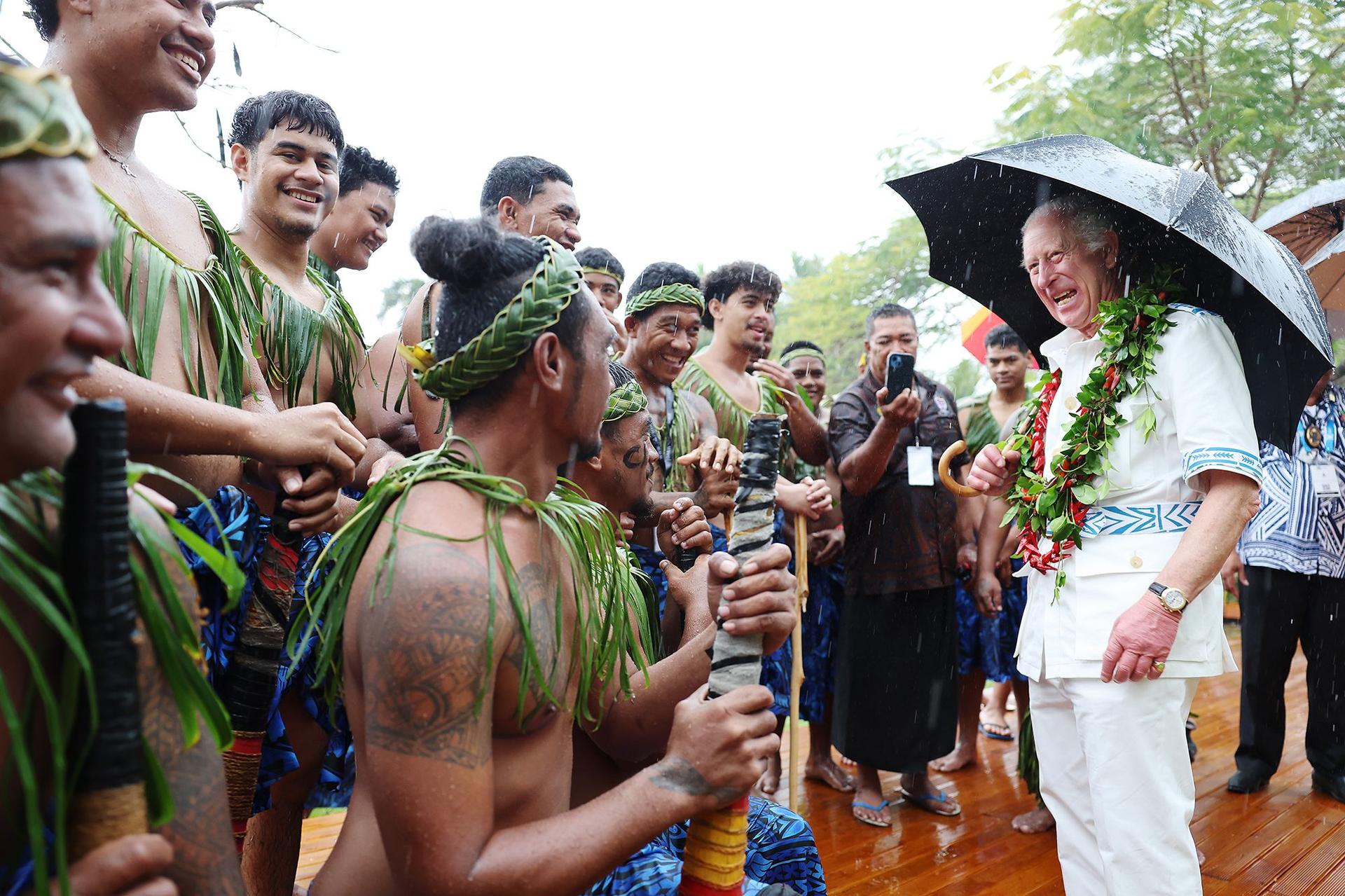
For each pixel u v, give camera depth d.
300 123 2.41
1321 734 4.28
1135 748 2.32
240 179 2.51
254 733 1.76
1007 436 4.46
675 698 1.66
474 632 1.22
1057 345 2.77
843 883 3.24
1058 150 2.67
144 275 1.81
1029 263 2.70
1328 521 4.16
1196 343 2.40
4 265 0.87
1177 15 10.45
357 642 1.32
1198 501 2.41
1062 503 2.49
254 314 2.12
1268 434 2.57
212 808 1.11
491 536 1.30
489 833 1.25
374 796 1.24
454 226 1.35
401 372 2.84
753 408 3.93
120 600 0.96
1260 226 4.48
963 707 4.54
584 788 1.82
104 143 1.87
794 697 3.32
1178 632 2.34
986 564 4.14
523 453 1.41
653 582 2.48
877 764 3.75
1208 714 5.67
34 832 0.88
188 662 1.10
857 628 3.84
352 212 3.22
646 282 3.28
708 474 2.82
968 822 3.84
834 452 3.90
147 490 1.23
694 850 1.43
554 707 1.40
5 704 0.89
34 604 0.94
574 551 1.43
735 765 1.31
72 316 0.90
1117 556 2.41
